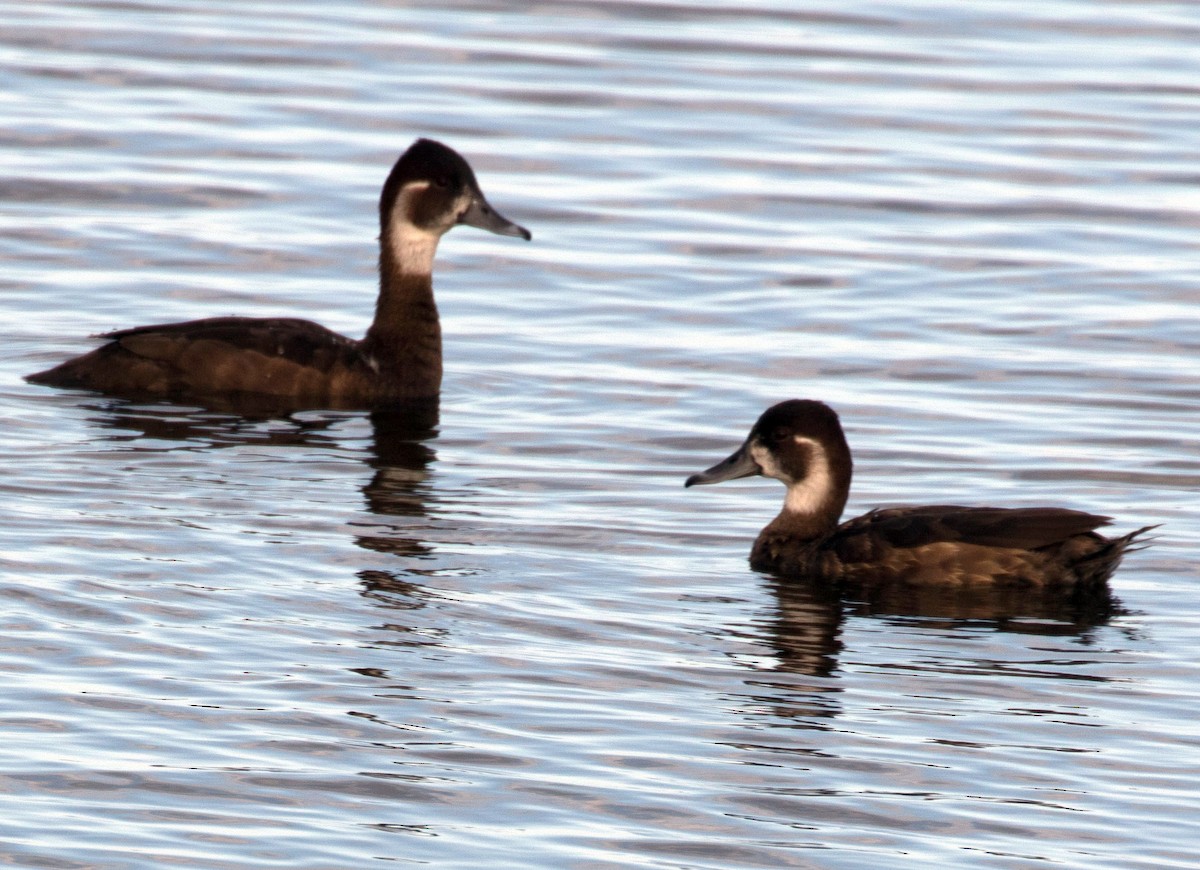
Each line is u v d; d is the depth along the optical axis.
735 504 15.67
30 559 13.20
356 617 12.62
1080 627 13.08
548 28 31.55
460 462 16.31
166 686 11.38
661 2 33.19
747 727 11.27
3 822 9.69
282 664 11.80
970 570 13.84
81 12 31.23
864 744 11.09
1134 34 32.25
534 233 23.28
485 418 17.58
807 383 18.69
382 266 18.52
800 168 25.62
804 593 13.70
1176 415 17.84
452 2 32.94
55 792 10.02
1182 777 10.76
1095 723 11.46
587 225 23.53
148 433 16.50
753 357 19.41
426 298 18.34
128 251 22.06
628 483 15.98
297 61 29.23
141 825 9.74
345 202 23.89
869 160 25.97
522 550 14.21
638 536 14.75
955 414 17.80
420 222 18.45
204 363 17.69
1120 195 24.91
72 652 11.75
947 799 10.44
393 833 9.80
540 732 11.08
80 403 17.27
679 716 11.39
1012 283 21.84
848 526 14.38
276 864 9.43
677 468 16.41
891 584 13.94
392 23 31.55
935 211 24.23
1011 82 29.33
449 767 10.58
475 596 13.19
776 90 28.69
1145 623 13.19
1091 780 10.71
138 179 24.22
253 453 16.17
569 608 13.09
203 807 9.96
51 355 18.75
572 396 18.23
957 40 31.56
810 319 20.62
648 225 23.56
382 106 27.31
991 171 25.73
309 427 17.08
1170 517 15.33
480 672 11.88
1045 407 18.03
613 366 19.12
